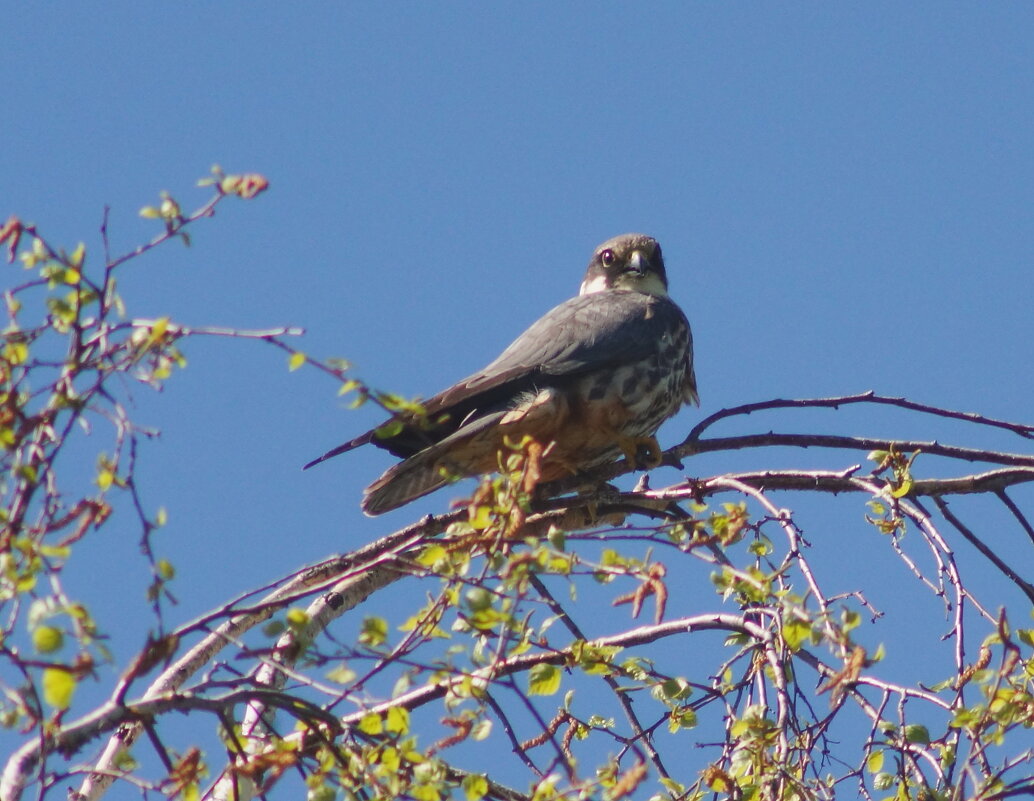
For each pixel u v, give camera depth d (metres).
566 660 10.25
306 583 13.12
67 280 8.38
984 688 9.64
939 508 13.07
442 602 9.30
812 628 9.39
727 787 9.88
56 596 7.75
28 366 8.27
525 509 9.14
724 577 9.58
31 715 8.02
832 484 13.42
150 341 8.23
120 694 8.57
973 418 14.69
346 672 8.95
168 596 8.27
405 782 9.06
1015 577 12.59
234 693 8.95
